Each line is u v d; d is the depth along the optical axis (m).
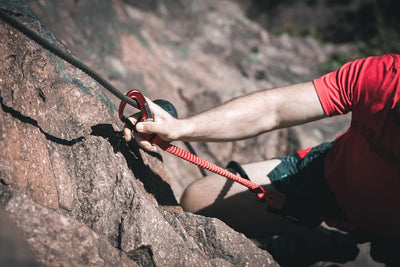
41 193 1.44
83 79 1.86
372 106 1.67
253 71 5.40
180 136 1.61
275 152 3.75
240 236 1.77
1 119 1.39
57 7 3.24
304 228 2.30
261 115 1.76
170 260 1.49
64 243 1.23
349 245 2.42
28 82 1.60
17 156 1.39
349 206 1.92
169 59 4.61
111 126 1.84
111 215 1.54
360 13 7.45
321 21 7.44
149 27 4.89
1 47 1.52
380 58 1.73
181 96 4.10
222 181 2.18
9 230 1.05
